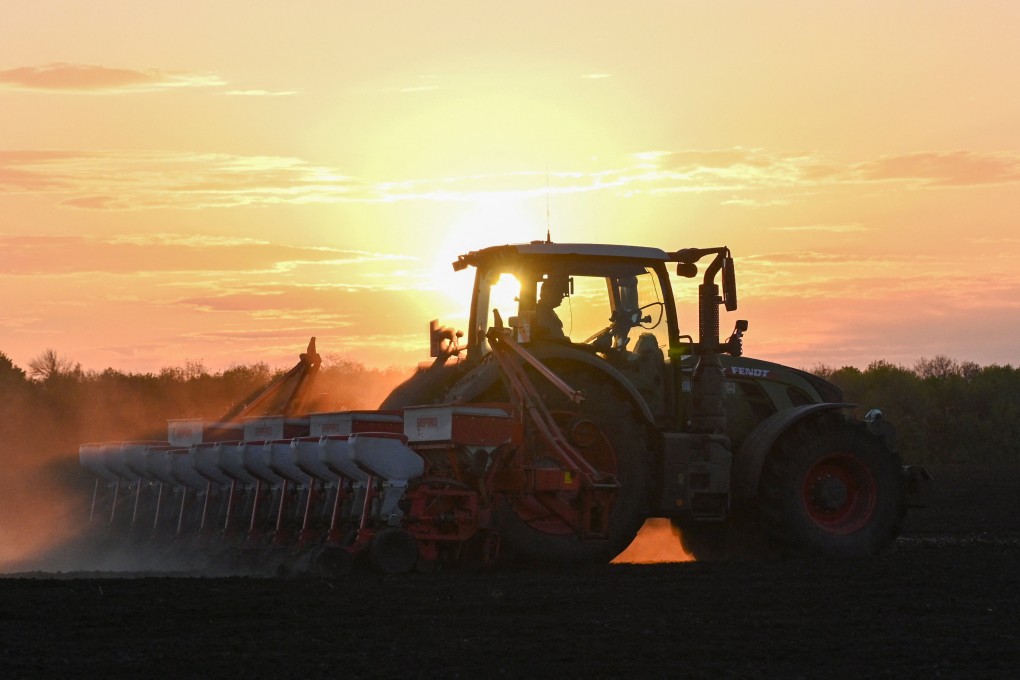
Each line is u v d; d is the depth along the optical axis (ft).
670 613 67.26
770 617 66.13
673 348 104.78
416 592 74.43
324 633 61.16
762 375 113.29
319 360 121.70
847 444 105.81
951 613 67.82
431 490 88.63
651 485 99.55
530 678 51.31
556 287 102.22
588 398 99.04
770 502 103.45
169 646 57.98
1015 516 151.94
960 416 288.51
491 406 93.04
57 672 52.26
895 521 107.14
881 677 51.75
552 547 93.97
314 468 92.73
